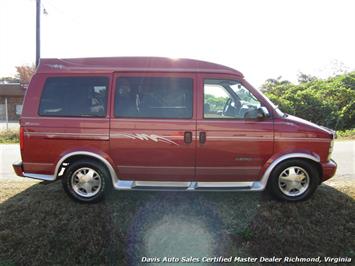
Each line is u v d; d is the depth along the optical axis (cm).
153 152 427
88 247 360
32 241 366
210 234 378
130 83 429
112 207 432
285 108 1592
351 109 1619
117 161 432
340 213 416
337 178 580
